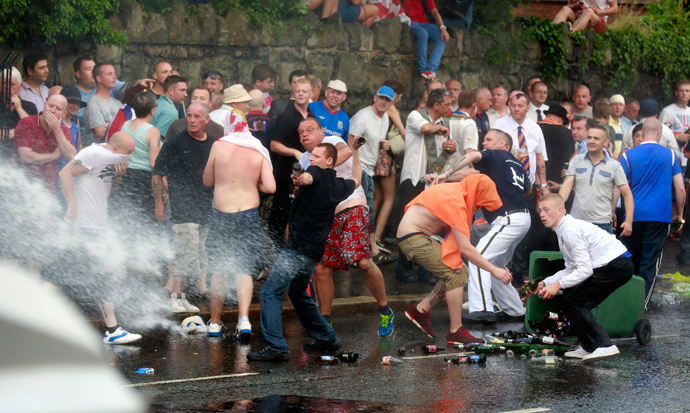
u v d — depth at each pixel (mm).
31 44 16328
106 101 15242
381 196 19094
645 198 15555
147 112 13320
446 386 9508
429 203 12086
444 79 22625
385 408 8422
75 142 14352
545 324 12523
